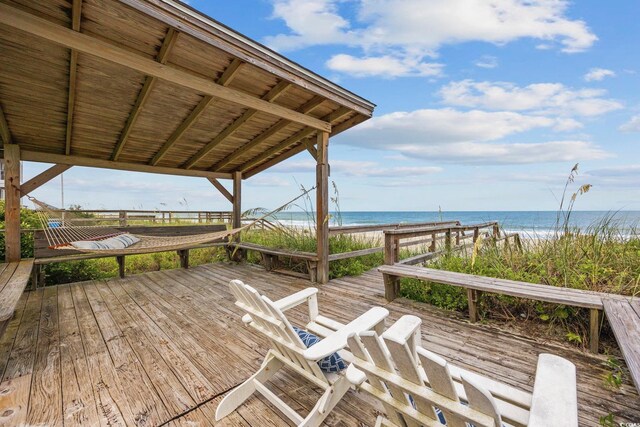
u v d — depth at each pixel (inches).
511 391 37.4
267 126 182.4
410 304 133.6
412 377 34.4
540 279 119.0
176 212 411.2
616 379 69.1
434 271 127.6
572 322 101.3
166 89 133.6
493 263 135.5
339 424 59.7
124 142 173.5
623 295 99.0
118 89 131.0
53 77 119.3
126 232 196.2
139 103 137.3
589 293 93.7
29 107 137.3
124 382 74.9
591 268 114.3
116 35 102.0
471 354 87.7
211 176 238.2
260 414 63.5
